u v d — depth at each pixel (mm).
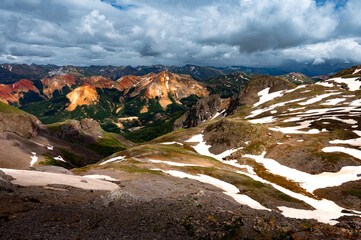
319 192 56062
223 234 20016
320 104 167875
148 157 82625
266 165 80625
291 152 84188
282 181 66250
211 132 133750
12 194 23719
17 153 157250
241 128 116938
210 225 22094
